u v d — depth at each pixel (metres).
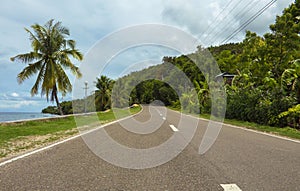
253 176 4.59
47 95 26.09
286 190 3.91
